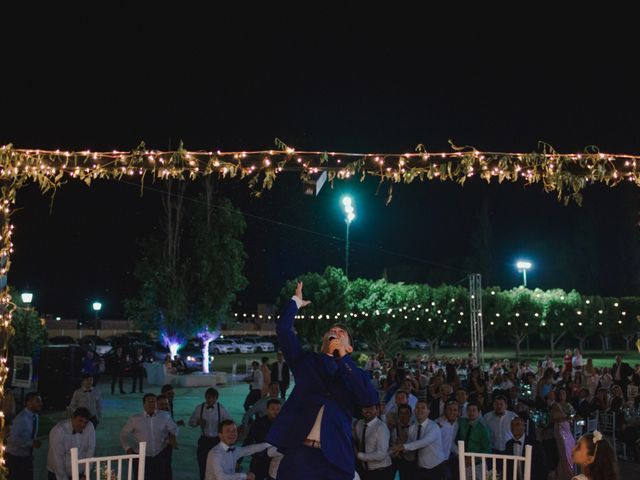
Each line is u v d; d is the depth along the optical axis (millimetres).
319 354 3986
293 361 4023
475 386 15445
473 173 7906
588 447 4781
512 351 61219
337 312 38125
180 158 7891
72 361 21203
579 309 51469
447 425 9086
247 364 32875
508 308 48219
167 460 8953
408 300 41938
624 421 14688
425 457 8344
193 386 28250
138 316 34000
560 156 7914
